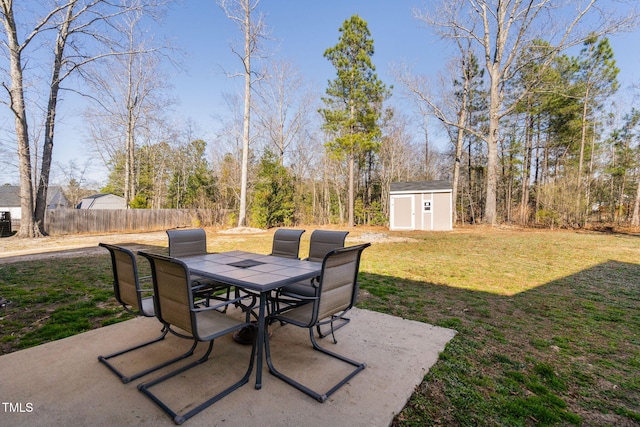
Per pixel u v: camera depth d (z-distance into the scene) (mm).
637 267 6133
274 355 2438
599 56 15789
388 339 2766
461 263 6555
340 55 15469
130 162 18875
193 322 1752
